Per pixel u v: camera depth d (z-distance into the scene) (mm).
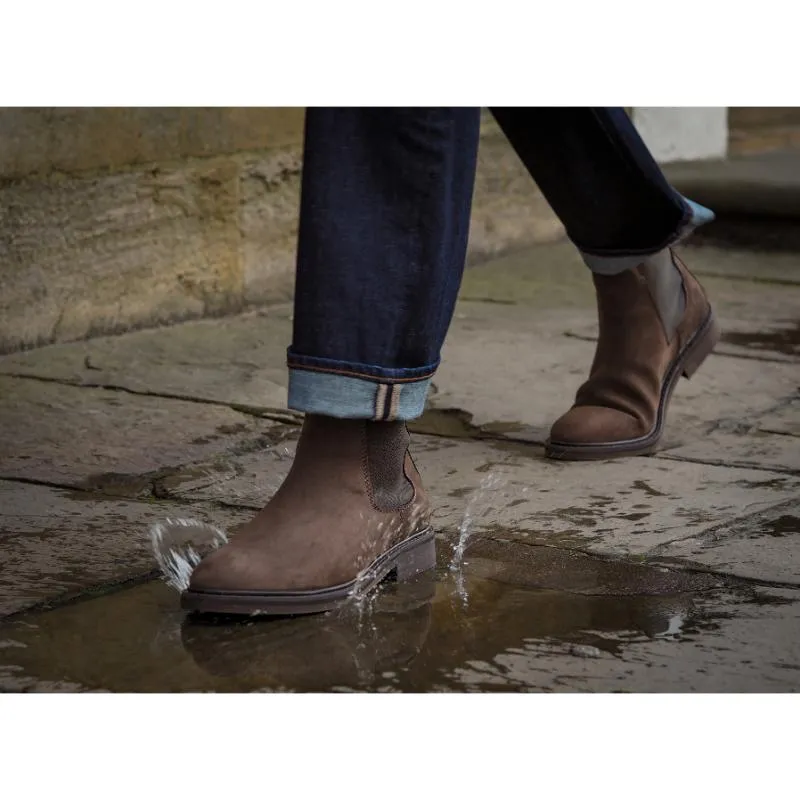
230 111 4121
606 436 2713
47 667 1779
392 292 1902
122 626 1918
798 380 3350
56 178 3684
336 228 1863
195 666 1782
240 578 1916
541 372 3459
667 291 2754
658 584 2064
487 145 5039
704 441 2840
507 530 2320
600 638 1866
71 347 3734
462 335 3881
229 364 3572
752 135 8023
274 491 2553
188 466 2701
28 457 2746
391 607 1985
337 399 1928
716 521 2346
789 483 2553
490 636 1878
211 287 4164
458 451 2797
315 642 1858
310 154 1853
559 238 5496
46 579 2096
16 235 3615
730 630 1888
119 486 2576
